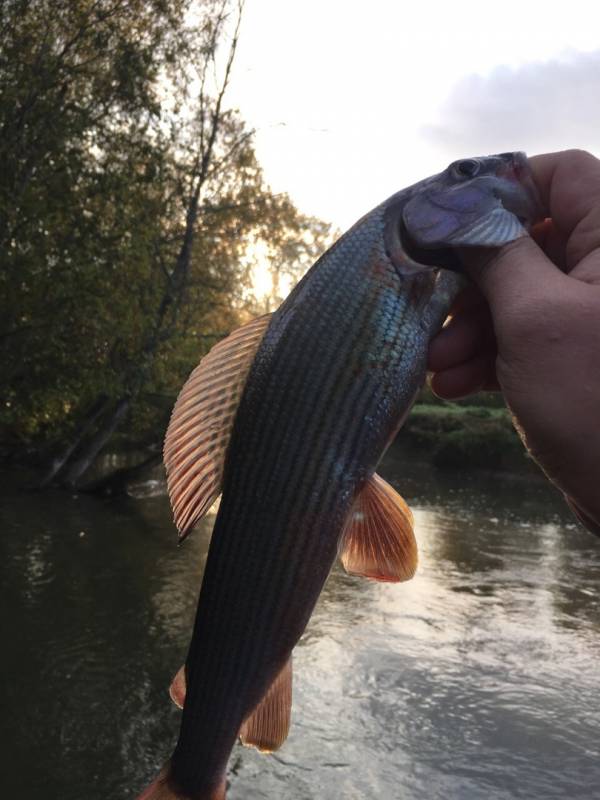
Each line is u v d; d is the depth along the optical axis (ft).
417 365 0.80
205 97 8.94
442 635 4.08
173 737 2.90
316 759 2.78
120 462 10.65
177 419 0.88
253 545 0.83
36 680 3.29
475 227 0.74
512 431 12.39
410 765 2.76
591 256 0.68
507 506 8.93
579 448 0.61
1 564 5.06
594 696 3.40
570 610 4.68
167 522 6.95
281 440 0.82
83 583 4.77
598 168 0.73
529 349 0.63
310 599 0.82
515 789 2.64
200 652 0.85
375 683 3.42
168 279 8.79
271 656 0.83
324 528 0.81
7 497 7.70
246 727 0.85
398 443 13.43
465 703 3.27
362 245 0.82
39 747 2.75
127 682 3.34
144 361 8.38
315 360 0.81
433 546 6.33
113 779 2.58
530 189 0.76
